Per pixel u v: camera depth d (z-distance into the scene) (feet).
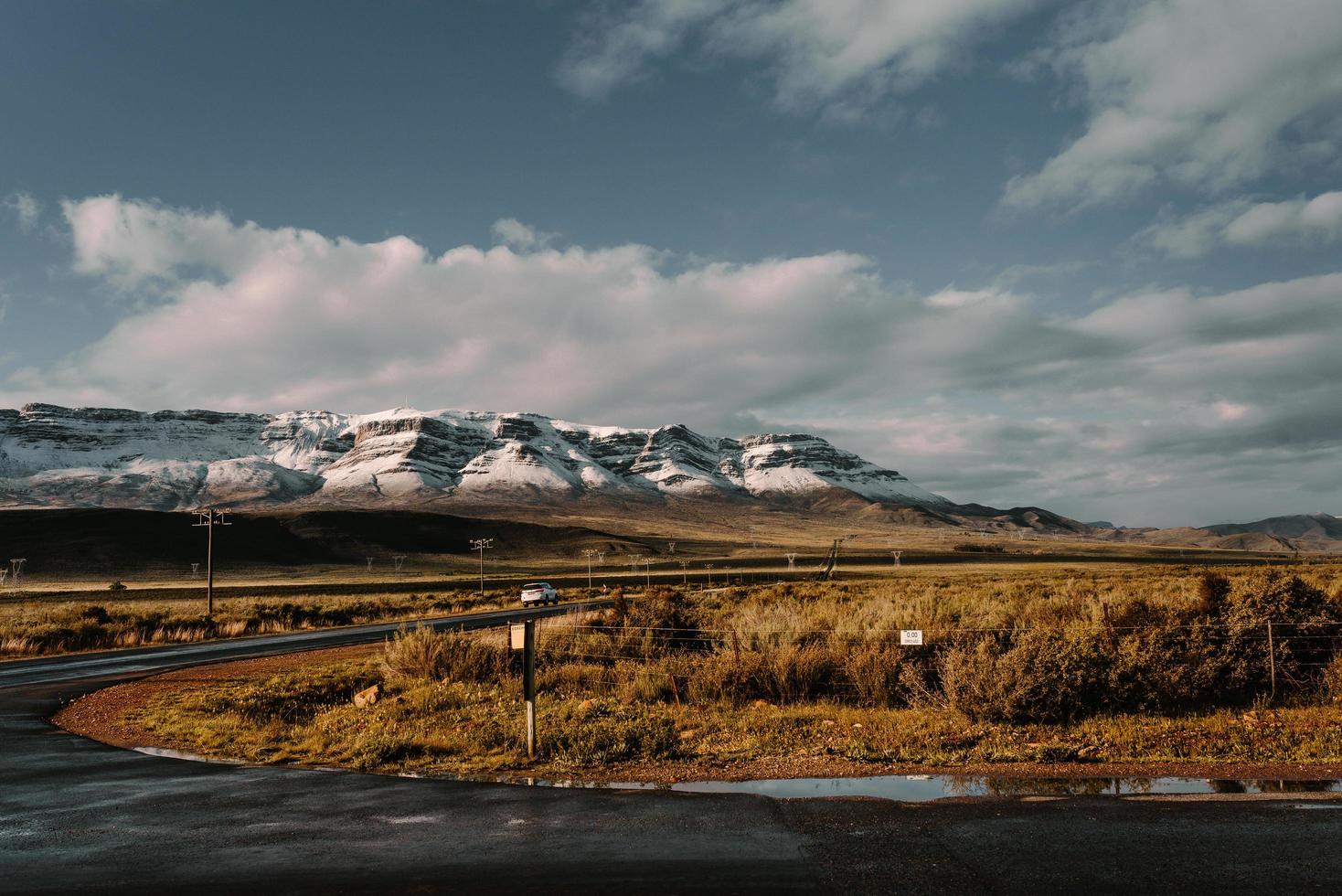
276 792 29.35
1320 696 41.86
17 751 39.52
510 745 37.09
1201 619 49.83
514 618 153.58
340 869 20.10
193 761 36.47
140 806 27.27
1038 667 39.81
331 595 294.66
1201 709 40.73
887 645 50.49
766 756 33.94
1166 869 18.90
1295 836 21.08
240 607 191.52
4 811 26.84
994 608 75.87
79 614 145.07
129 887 19.16
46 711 55.42
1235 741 33.30
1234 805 24.22
